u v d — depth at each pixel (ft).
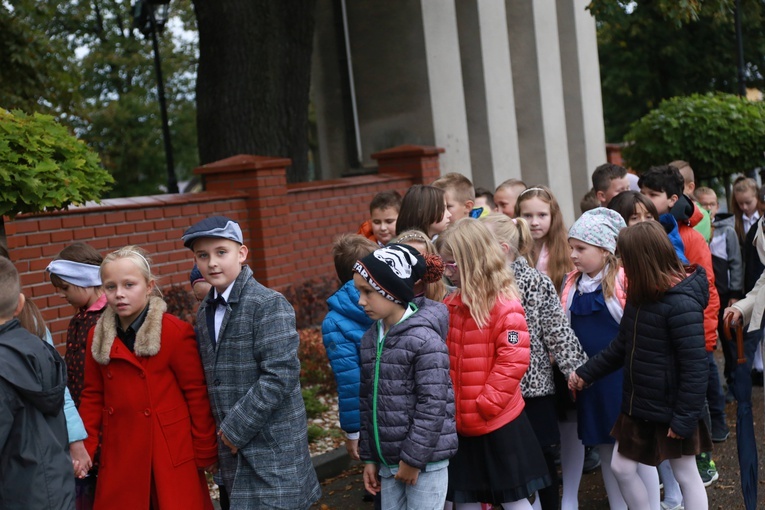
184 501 12.82
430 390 12.29
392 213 18.52
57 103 39.42
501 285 13.62
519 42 49.57
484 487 13.80
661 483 18.53
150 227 26.27
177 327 13.07
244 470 12.85
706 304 13.75
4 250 15.64
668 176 18.43
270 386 12.50
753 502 14.64
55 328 22.77
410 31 41.11
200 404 13.12
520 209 17.42
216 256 12.82
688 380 13.39
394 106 42.04
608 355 14.42
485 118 44.45
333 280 32.27
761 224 15.47
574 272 16.26
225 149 34.27
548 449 15.46
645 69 80.69
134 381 12.87
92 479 13.97
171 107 104.83
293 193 32.22
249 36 33.91
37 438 10.85
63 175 16.08
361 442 13.05
